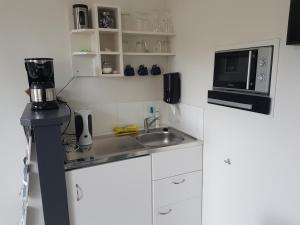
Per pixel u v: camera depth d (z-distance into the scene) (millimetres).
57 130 1460
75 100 2141
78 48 2059
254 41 1479
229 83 1682
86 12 1939
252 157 1578
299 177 1296
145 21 2277
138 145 1971
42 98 1620
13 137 1948
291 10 1159
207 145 1998
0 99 1881
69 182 1612
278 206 1432
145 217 1923
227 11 1668
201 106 2029
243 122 1622
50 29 1971
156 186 1922
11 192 1989
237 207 1744
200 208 2145
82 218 1691
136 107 2410
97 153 1785
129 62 2299
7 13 1825
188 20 2082
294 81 1271
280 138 1378
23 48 1906
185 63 2186
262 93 1447
